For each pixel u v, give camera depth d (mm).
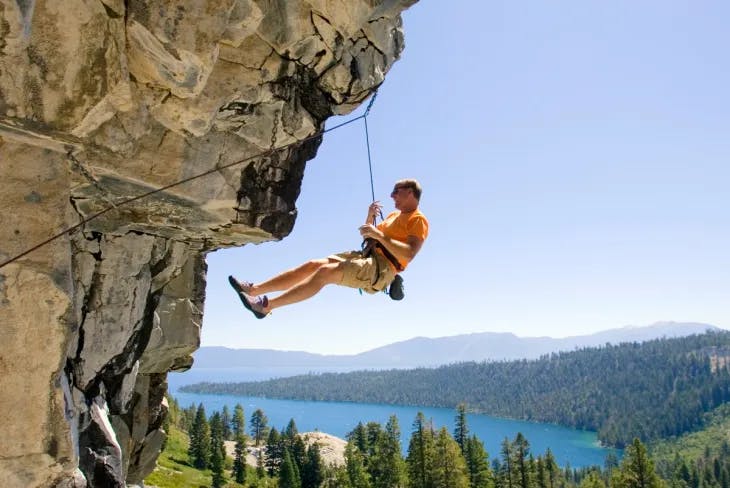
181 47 4578
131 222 6918
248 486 86625
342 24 5980
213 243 8344
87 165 5289
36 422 4609
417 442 62969
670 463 161375
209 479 82688
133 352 8133
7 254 4508
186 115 5383
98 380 7598
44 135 4527
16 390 4523
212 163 6203
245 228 7238
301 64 6219
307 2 5742
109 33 4402
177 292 10008
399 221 6441
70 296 4793
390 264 6121
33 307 4594
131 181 5680
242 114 6145
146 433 11242
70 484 4875
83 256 6961
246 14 5125
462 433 79938
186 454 95250
